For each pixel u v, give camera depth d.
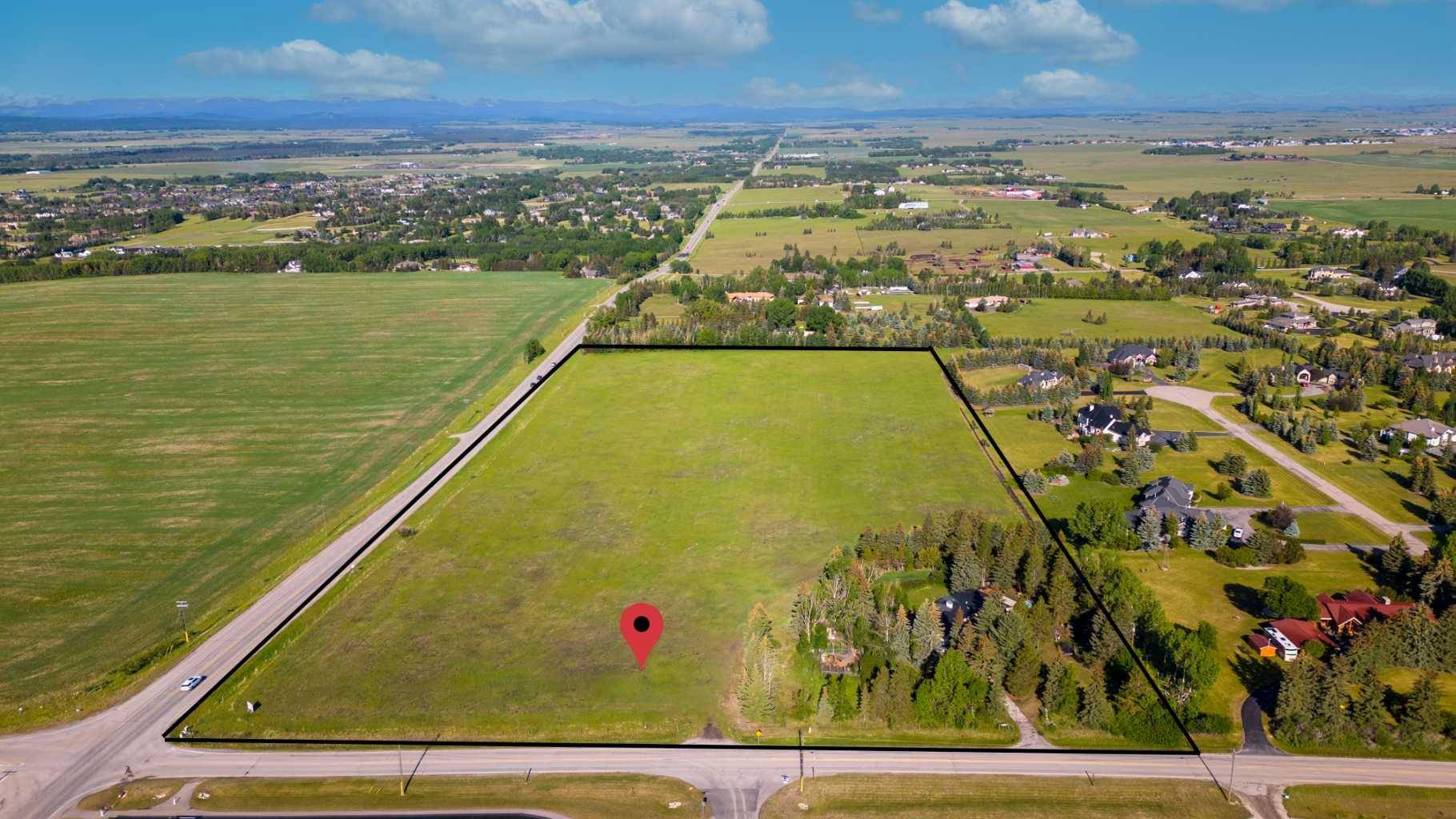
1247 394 144.12
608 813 59.31
